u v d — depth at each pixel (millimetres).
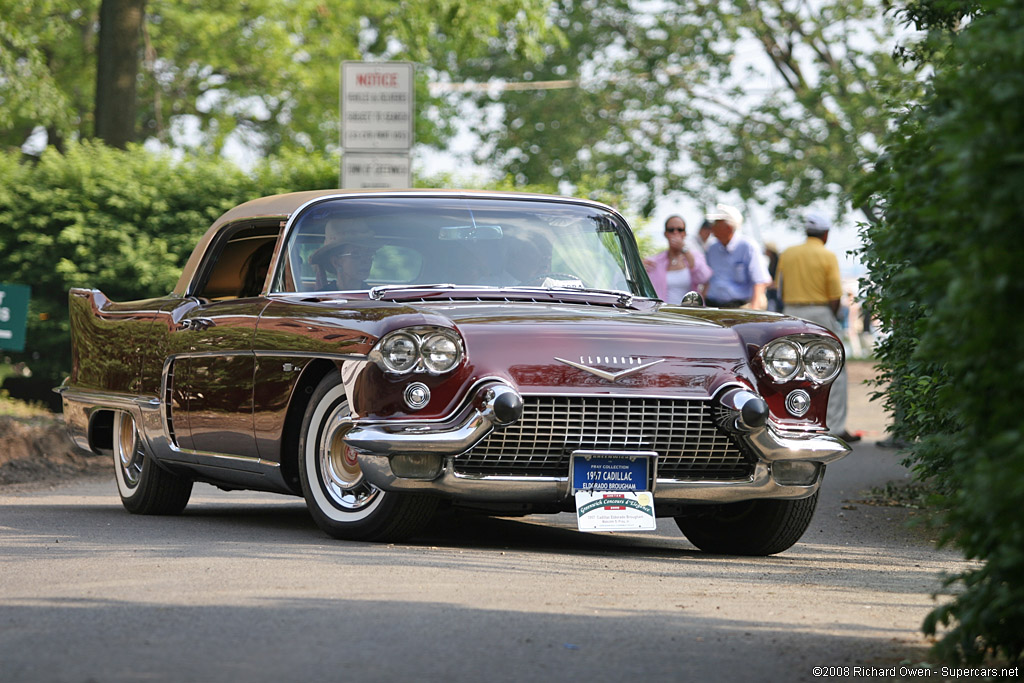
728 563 12977
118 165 36219
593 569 12008
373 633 8797
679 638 8883
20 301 28859
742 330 13672
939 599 10844
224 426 14734
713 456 13156
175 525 15156
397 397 12625
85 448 17938
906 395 15273
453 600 10047
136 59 43969
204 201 36094
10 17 51688
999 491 6750
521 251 15164
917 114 8164
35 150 76062
